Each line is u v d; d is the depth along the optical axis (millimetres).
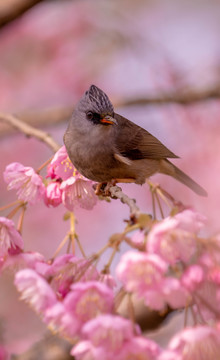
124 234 6312
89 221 17125
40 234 17156
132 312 5969
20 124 10242
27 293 6215
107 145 9898
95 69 18391
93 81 18438
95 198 8273
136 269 5910
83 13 18266
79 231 17031
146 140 10680
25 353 10141
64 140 9914
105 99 9789
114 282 6391
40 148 18312
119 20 18000
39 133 10039
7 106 18750
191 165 16391
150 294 5844
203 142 16531
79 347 5770
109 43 17906
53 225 17281
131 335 5785
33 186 7934
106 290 5934
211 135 16578
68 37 18344
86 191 8234
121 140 10156
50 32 18516
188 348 5719
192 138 16703
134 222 6402
